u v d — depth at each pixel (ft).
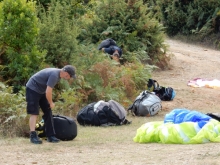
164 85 197.77
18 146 102.17
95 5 223.10
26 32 140.56
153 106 147.84
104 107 131.85
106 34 216.33
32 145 103.14
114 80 160.76
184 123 103.96
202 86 197.06
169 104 166.09
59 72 103.65
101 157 90.58
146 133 105.19
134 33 219.61
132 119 142.92
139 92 166.20
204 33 327.06
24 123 117.19
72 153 95.14
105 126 130.72
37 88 104.27
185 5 343.46
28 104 104.58
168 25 350.02
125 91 163.43
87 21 197.57
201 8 332.60
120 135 117.08
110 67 162.81
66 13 158.40
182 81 211.00
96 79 155.94
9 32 139.44
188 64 240.32
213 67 239.50
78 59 155.33
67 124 108.47
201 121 106.01
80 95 147.33
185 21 340.59
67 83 145.69
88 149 99.30
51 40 151.43
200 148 95.50
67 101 140.05
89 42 206.59
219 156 86.43
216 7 327.47
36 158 90.74
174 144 102.17
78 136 115.75
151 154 91.76
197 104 168.14
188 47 310.45
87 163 85.56
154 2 367.04
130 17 225.56
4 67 142.72
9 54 141.69
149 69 183.01
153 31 229.04
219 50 310.24
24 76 141.28
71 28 162.50
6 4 140.26
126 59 201.26
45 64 146.30
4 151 96.99
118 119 131.75
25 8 141.18
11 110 117.80
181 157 87.45
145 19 227.40
